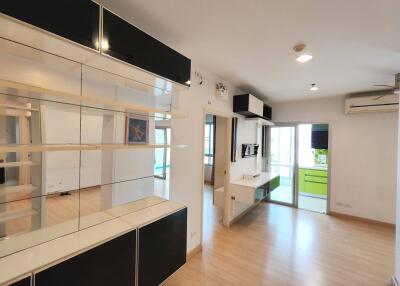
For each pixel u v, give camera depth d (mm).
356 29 1756
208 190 6344
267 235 3377
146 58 1589
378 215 3926
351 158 4176
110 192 1868
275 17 1626
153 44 1658
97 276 1303
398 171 2230
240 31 1854
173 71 1862
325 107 4438
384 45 2023
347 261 2676
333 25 1708
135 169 2068
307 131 4836
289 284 2217
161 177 2320
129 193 2027
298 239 3254
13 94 1289
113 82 1844
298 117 4750
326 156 4824
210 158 7281
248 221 3967
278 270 2453
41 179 1442
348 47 2088
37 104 1393
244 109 3553
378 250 2967
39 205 1436
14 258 1141
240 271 2420
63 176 1554
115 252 1406
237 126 3885
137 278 1556
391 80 3154
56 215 1518
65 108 1525
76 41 1153
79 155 1647
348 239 3291
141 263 1588
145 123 2115
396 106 3619
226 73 3004
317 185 4961
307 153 5000
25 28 995
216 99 3184
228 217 3693
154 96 2219
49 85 1452
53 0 1068
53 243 1302
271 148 5234
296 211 4547
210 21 1709
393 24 1663
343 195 4238
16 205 1341
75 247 1255
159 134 2271
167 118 2348
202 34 1919
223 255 2760
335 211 4305
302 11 1539
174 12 1596
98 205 1780
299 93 4105
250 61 2539
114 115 1841
